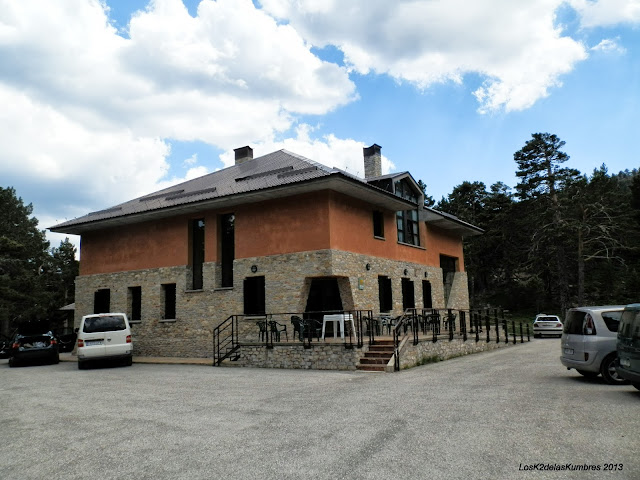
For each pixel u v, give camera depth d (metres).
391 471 4.63
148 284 20.75
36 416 8.01
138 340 20.59
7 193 40.81
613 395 8.21
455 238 28.27
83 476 4.89
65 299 45.00
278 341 15.38
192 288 19.86
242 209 18.44
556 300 45.78
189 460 5.23
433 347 15.62
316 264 16.45
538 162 42.28
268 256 17.52
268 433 6.22
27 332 20.34
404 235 22.64
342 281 17.23
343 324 14.66
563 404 7.43
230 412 7.66
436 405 7.64
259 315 17.12
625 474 4.42
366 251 18.50
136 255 21.36
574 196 41.06
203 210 19.38
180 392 9.97
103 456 5.52
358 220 18.22
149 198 22.12
